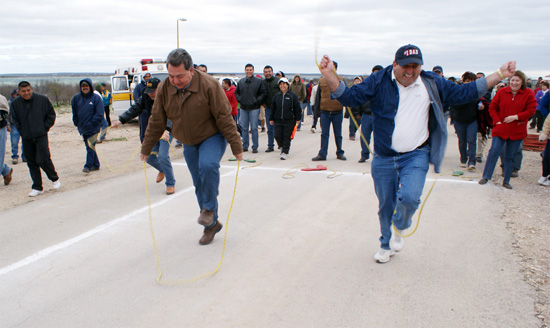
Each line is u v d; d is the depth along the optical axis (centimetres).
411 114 347
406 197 335
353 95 344
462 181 700
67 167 905
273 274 369
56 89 3462
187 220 519
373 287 343
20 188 718
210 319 301
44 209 579
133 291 344
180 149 1119
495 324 289
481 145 848
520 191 639
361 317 300
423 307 312
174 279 363
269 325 292
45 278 369
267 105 1038
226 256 409
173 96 396
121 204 593
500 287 340
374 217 519
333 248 425
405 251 415
